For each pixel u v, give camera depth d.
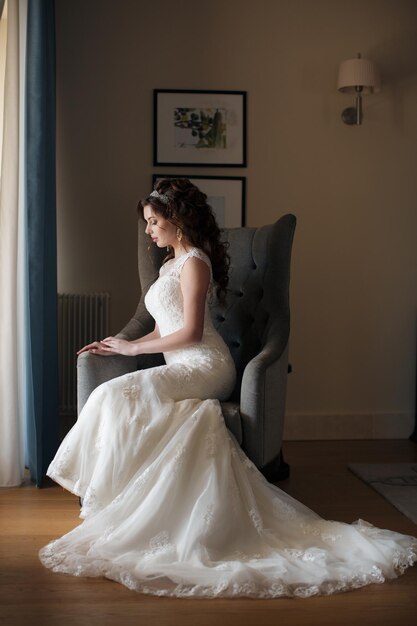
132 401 3.13
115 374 3.51
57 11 4.89
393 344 5.19
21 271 4.05
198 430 3.08
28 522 3.35
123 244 4.98
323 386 5.15
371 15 5.07
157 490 2.94
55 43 4.55
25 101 4.00
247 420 3.27
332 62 5.05
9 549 3.01
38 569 2.80
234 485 3.00
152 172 4.97
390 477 4.12
